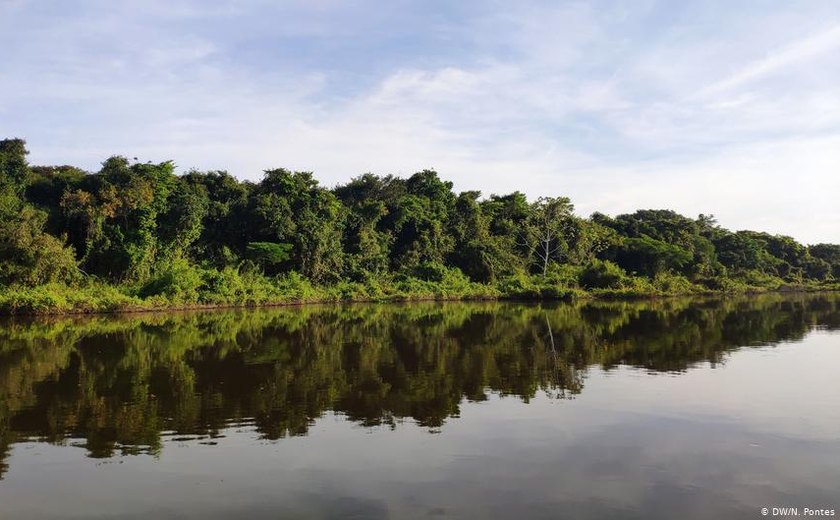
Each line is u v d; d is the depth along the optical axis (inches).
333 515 247.1
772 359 629.6
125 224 1573.6
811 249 3988.7
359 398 455.2
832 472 291.7
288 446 338.0
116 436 359.9
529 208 2728.8
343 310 1486.2
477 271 2245.3
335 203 2057.1
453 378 532.7
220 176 1989.4
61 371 575.8
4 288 1240.2
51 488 278.5
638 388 482.6
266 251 1780.3
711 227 3511.3
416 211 2327.8
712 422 378.6
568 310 1460.4
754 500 259.8
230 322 1125.1
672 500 260.2
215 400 450.9
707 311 1396.4
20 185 1513.3
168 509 255.1
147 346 762.8
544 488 273.6
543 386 494.6
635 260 2684.5
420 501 260.4
